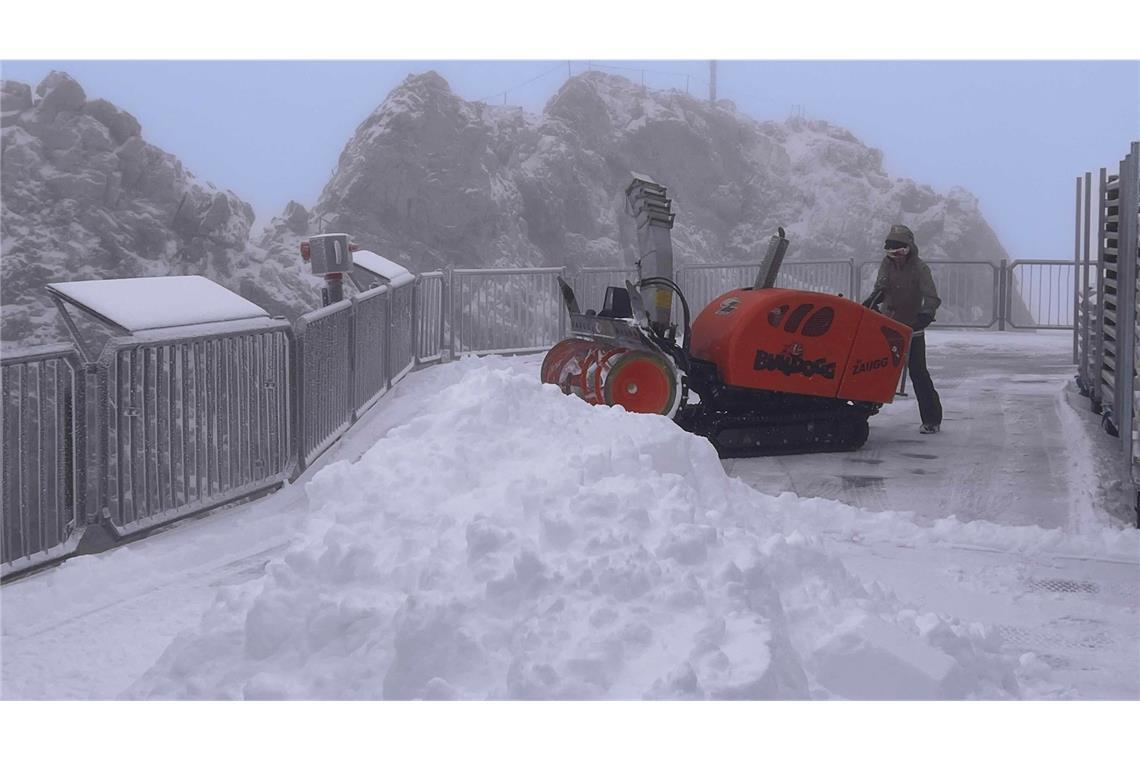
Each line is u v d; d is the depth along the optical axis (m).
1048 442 10.12
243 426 7.76
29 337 25.88
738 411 9.66
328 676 4.14
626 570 4.35
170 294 7.29
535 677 3.87
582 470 5.74
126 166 28.39
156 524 6.78
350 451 9.34
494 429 6.70
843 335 9.59
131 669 4.80
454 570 4.60
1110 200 10.29
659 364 9.39
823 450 9.80
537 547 4.76
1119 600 5.74
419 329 14.71
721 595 4.31
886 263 10.60
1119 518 7.36
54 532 6.28
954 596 5.79
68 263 26.84
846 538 6.85
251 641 4.39
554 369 10.30
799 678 4.04
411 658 4.10
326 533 5.18
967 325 21.50
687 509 5.18
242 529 6.92
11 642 5.11
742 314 9.45
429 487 5.89
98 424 6.38
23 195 27.25
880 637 4.33
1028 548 6.61
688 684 3.75
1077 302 15.38
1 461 5.92
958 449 9.88
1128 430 8.21
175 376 7.03
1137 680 4.67
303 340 8.41
